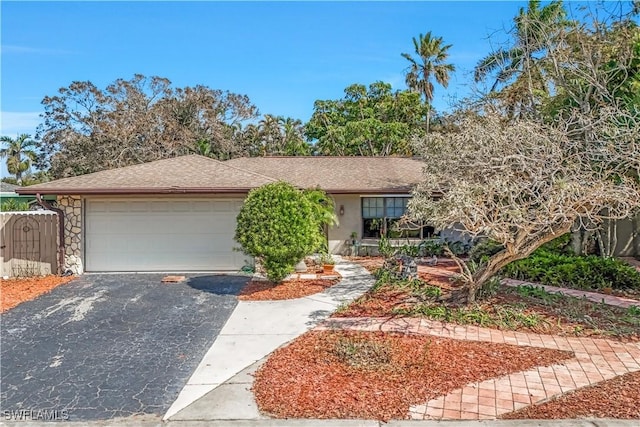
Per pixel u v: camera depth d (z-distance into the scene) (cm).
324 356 699
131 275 1394
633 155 843
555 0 1712
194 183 1381
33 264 1389
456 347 731
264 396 572
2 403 571
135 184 1367
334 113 4309
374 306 993
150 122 3416
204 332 845
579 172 816
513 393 571
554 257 1280
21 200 3266
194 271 1439
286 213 1166
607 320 870
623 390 577
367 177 1862
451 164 914
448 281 1221
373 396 563
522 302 977
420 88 4284
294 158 2166
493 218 794
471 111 1523
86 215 1427
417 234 1812
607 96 1138
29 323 907
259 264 1343
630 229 1661
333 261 1577
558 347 734
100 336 827
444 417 513
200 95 3772
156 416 533
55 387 616
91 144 3250
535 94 1580
